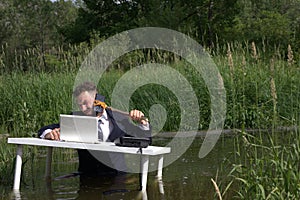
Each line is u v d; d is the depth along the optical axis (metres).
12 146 8.66
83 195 5.47
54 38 55.03
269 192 4.59
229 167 6.61
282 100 10.63
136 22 34.97
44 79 11.76
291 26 36.03
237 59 11.86
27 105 11.07
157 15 32.12
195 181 5.95
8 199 5.40
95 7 40.94
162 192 5.50
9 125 11.16
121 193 5.51
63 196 5.46
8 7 54.06
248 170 4.84
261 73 11.23
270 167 4.78
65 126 5.85
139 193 5.49
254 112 10.36
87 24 41.19
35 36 55.97
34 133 9.93
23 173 6.73
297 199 4.34
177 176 6.26
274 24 33.91
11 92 11.54
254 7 43.78
